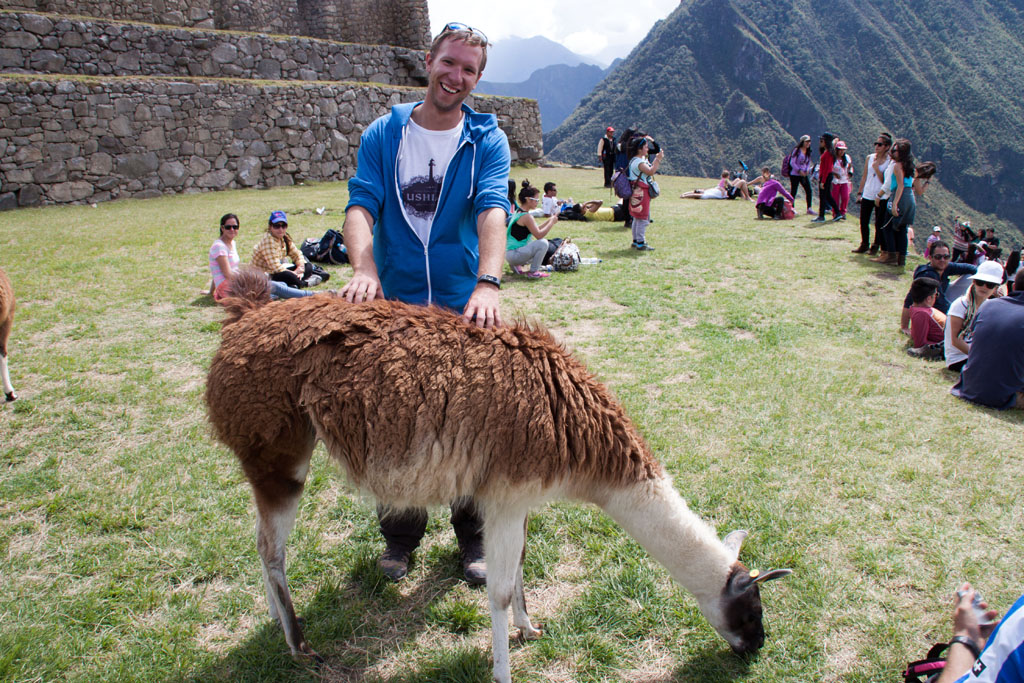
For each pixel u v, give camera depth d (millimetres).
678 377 5652
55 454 4305
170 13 19234
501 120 24453
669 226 13031
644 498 2568
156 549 3420
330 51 21094
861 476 4148
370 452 2355
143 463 4219
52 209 14477
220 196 16516
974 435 4672
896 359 6164
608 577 3246
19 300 7512
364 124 20422
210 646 2850
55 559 3346
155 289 8062
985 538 3555
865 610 3057
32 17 15516
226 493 3924
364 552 3422
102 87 15461
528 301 7891
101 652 2787
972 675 1659
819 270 9422
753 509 3795
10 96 14289
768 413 4973
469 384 2328
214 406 2488
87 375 5539
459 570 3354
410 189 2830
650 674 2738
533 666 2783
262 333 2432
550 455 2357
